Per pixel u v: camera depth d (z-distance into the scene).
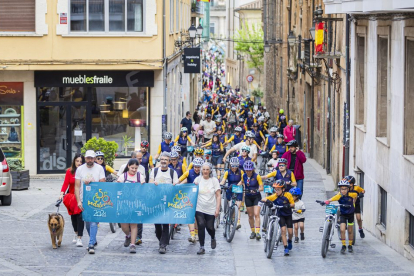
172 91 70.94
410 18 29.25
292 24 85.69
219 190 29.50
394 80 32.28
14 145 58.41
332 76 54.06
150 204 29.30
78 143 59.03
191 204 29.39
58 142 58.78
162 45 58.22
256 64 140.88
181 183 29.56
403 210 30.23
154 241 32.41
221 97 127.19
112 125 59.25
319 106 65.88
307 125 74.19
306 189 50.72
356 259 29.11
